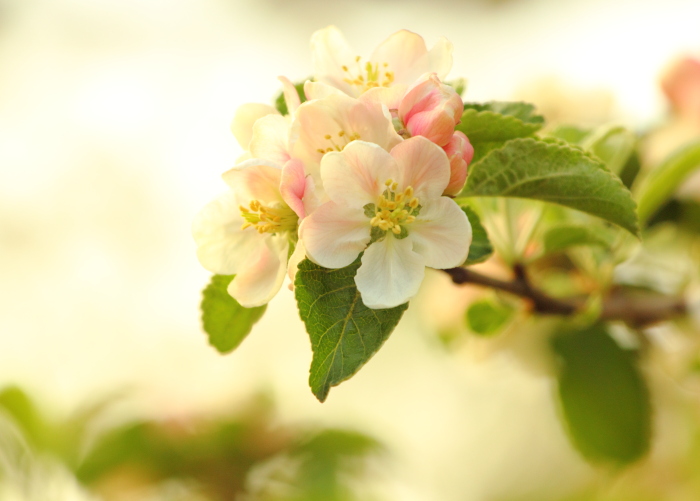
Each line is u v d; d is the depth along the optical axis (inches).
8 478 33.9
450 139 24.0
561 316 27.7
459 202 26.6
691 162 27.5
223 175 24.3
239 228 25.0
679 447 35.9
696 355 30.9
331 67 25.5
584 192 24.9
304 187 23.9
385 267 24.0
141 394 34.7
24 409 34.5
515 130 25.1
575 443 30.8
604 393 30.6
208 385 35.4
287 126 24.3
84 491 33.1
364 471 34.6
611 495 36.6
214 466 33.2
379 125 24.0
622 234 27.7
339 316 23.8
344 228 24.0
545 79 33.1
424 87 24.1
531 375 33.8
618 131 27.6
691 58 31.3
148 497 33.1
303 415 36.1
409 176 23.9
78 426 34.3
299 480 33.0
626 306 28.6
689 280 29.3
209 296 25.3
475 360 34.2
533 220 28.4
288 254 24.8
